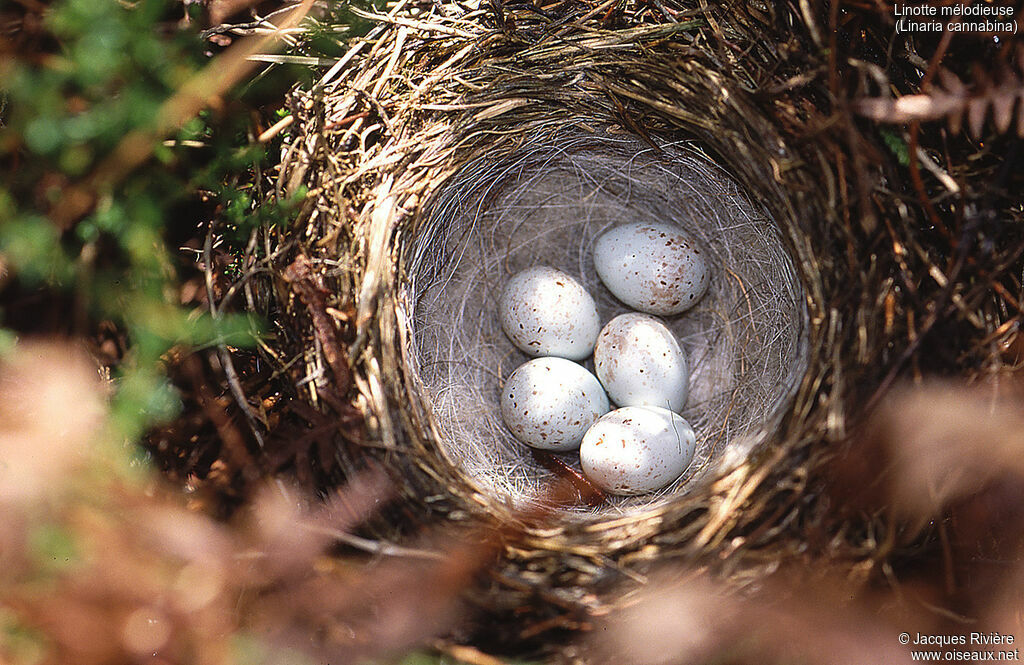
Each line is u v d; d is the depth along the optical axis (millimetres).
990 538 204
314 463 211
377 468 209
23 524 175
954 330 205
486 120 228
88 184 192
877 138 207
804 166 212
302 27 214
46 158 192
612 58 224
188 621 180
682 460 227
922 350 204
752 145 217
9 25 196
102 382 206
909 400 199
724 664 198
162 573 180
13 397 190
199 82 195
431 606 191
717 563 204
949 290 201
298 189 214
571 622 203
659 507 215
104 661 176
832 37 201
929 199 206
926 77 196
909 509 201
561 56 224
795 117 212
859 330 207
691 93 221
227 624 185
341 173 219
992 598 201
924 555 205
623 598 204
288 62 215
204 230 219
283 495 204
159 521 182
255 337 212
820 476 204
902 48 208
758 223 228
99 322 209
